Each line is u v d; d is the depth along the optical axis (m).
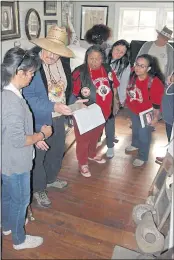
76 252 1.97
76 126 2.64
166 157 2.33
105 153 3.36
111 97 2.61
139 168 3.07
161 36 3.25
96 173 2.95
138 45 3.96
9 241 2.03
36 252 1.95
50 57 1.96
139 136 3.01
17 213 1.79
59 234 2.12
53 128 2.28
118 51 2.77
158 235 1.88
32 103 1.98
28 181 1.72
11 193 1.71
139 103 2.85
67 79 2.26
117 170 3.02
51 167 2.51
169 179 2.08
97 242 2.06
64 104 2.20
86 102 2.49
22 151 1.59
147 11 4.49
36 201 2.44
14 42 3.07
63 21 4.18
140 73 2.66
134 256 1.83
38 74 1.97
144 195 2.62
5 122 1.47
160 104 2.77
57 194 2.58
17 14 3.08
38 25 3.55
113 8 4.49
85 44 4.67
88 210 2.39
